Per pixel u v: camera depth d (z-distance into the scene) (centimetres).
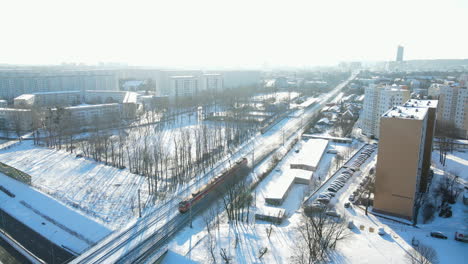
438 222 12606
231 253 10631
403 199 12812
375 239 11281
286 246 10938
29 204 15262
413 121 12094
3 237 12825
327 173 18038
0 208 15275
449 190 15050
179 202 14738
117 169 19225
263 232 11938
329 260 10056
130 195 15738
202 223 13012
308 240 10825
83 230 12850
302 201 14625
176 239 11881
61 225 13375
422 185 15338
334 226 11575
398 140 12469
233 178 16488
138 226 12925
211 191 15750
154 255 10750
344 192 15312
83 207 14562
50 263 11081
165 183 17125
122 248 11438
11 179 18038
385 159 12812
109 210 14275
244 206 14038
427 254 10212
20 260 11456
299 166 18512
